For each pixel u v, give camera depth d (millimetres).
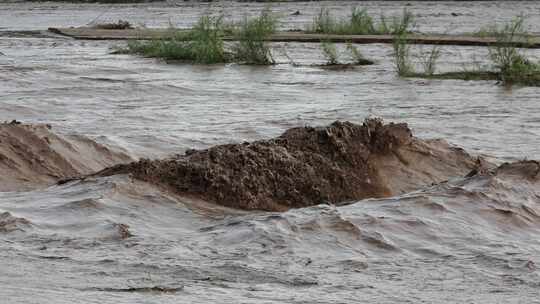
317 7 174250
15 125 22328
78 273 12891
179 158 19516
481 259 14453
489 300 12188
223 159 19031
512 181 18500
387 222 15859
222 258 14000
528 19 118500
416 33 81750
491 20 116000
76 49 69812
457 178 19562
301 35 78562
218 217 17141
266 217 16016
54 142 22547
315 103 39312
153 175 18234
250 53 60000
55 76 47344
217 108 37281
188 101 39594
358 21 83312
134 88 42781
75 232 15422
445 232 15828
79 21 126125
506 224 16656
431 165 21828
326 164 20125
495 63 53875
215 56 60562
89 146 23656
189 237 15391
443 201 17125
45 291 11750
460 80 48688
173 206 17297
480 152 27250
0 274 12633
